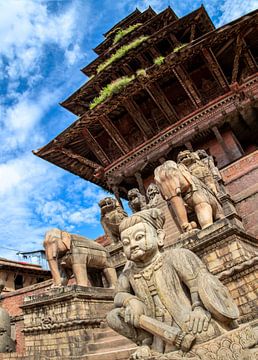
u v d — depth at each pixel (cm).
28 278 3050
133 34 2941
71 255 833
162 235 444
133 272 425
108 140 2753
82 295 753
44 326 745
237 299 568
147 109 2606
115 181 2453
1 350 764
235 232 634
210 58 2194
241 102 2147
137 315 378
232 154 2150
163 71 2247
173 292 381
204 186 834
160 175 822
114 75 2811
